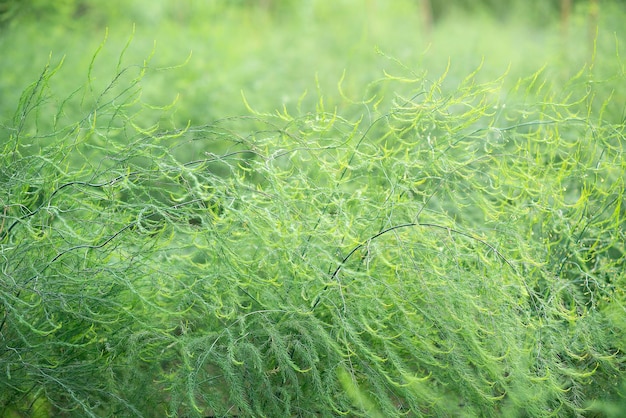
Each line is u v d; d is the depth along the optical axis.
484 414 1.92
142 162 2.48
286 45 6.26
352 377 1.81
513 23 8.43
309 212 2.09
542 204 2.18
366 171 2.25
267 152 2.09
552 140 2.33
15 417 2.09
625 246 2.21
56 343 1.86
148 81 4.84
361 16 7.12
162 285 2.00
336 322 1.90
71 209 2.02
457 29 7.46
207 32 6.27
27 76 4.73
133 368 1.95
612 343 2.01
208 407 2.06
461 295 1.89
